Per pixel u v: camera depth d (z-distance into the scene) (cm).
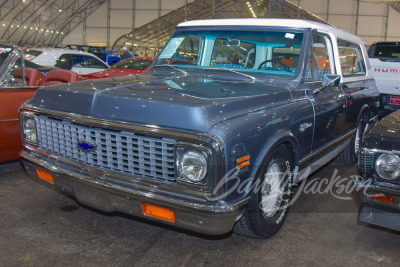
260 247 304
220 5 3266
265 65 360
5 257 277
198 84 312
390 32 2978
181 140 237
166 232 325
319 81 367
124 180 262
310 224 346
